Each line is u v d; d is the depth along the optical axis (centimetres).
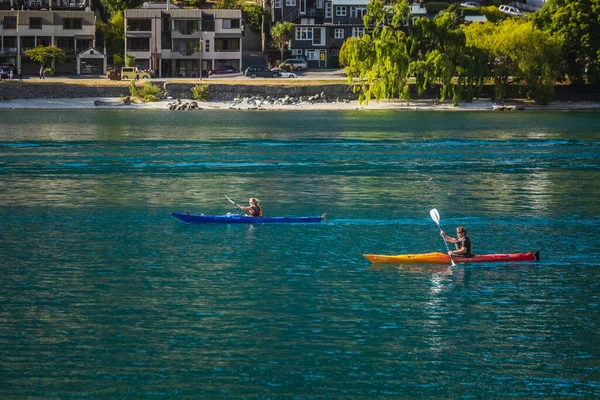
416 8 17625
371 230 4738
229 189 6034
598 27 14538
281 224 4859
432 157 7944
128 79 15225
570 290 3591
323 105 14162
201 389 2600
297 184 6278
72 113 12862
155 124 11212
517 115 13025
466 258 4025
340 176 6688
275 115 12862
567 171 7031
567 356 2881
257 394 2577
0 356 2808
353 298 3469
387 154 8156
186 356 2839
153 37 16388
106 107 13788
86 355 2833
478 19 17550
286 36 17312
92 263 3959
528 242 4447
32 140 9112
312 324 3158
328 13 17612
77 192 5850
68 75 16112
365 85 14362
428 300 3453
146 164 7269
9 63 16338
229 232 4641
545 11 15000
